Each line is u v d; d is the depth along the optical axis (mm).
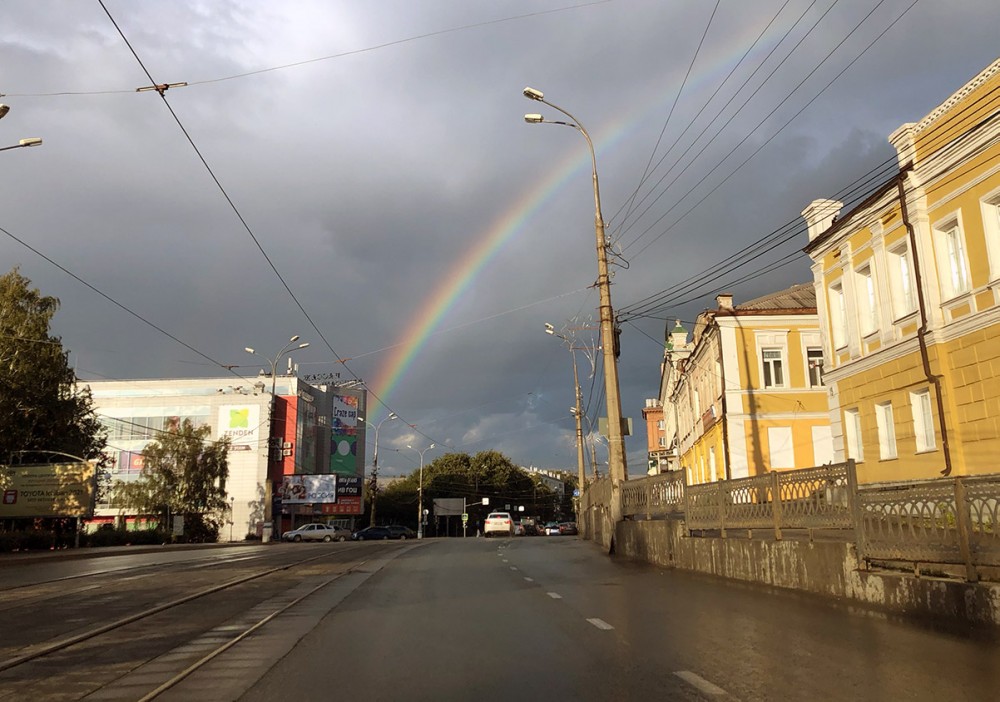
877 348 21516
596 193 24609
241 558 27234
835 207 25391
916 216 19281
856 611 9969
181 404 75750
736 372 34875
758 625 9273
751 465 34062
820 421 34500
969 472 17797
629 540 22047
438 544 38625
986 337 17281
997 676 6348
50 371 42625
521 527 79875
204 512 61250
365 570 19578
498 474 105438
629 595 12914
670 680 6578
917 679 6328
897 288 20703
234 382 78375
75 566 24453
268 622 10562
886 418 21547
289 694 6438
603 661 7457
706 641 8344
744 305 37062
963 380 18031
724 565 15164
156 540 51781
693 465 45969
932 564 9633
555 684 6559
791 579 12508
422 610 11547
